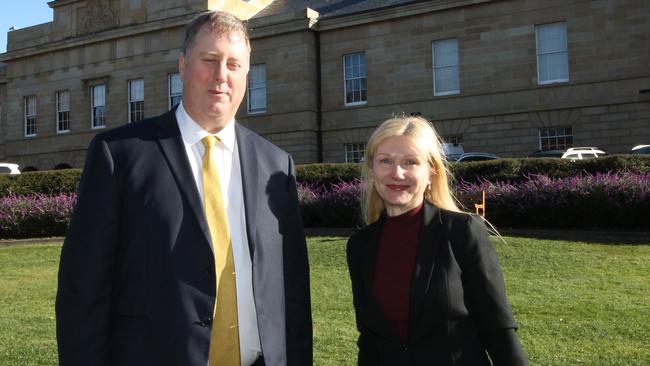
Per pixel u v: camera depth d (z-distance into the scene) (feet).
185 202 8.97
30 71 138.00
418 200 10.62
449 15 97.19
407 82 100.07
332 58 106.52
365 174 11.34
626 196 46.26
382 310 10.10
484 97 94.48
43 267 41.50
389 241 10.59
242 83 9.79
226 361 9.21
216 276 8.92
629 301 26.18
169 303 8.51
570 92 88.79
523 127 91.81
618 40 85.87
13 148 139.74
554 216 49.03
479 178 54.75
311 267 37.45
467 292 9.83
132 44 123.75
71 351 8.30
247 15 124.06
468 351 9.71
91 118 129.08
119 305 8.77
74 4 132.36
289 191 10.48
